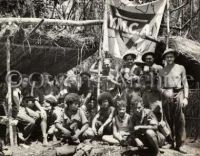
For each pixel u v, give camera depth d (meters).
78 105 7.64
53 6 10.40
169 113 7.45
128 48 8.67
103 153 7.07
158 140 6.92
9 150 7.27
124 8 8.73
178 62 9.16
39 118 8.01
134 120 7.02
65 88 9.15
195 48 8.97
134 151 7.05
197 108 8.73
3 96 9.26
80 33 9.15
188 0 9.60
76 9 10.26
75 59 9.84
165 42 8.87
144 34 8.59
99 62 8.57
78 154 7.09
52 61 9.53
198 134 8.62
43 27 8.46
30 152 7.32
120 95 8.07
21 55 8.69
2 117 7.90
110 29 8.66
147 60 7.65
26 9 9.88
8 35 7.59
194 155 7.17
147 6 8.76
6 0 9.65
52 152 7.30
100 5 10.00
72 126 7.51
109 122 7.72
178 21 10.34
